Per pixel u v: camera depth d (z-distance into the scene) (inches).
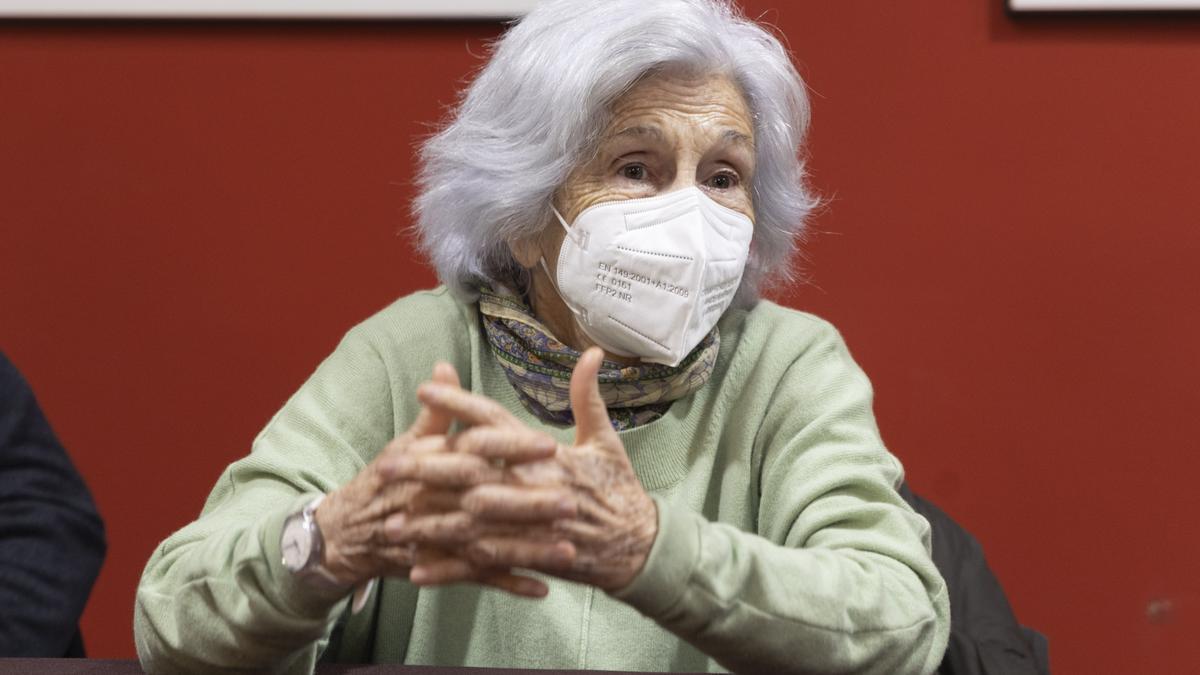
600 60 98.8
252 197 182.4
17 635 133.0
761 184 111.4
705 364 106.6
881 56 175.3
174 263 183.3
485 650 105.0
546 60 101.4
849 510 96.0
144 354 183.6
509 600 105.0
